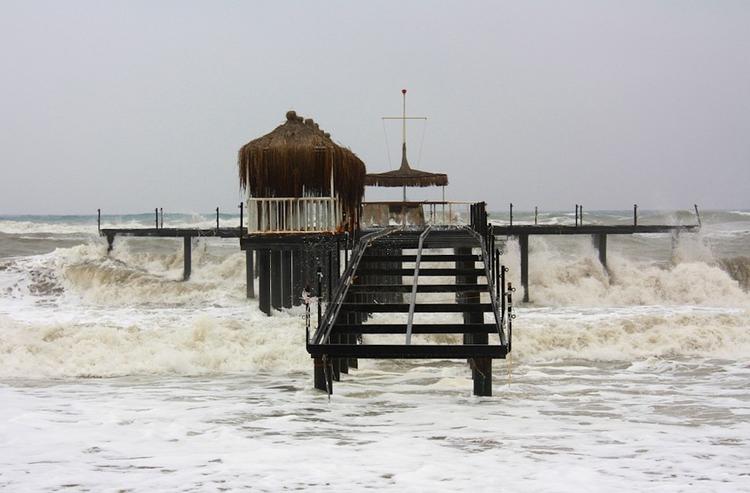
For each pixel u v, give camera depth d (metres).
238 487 7.95
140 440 9.99
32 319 24.20
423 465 8.77
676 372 17.73
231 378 16.48
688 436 10.44
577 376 17.17
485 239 19.73
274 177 24.53
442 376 16.89
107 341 19.52
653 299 33.16
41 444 9.74
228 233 37.31
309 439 10.11
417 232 24.67
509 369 17.59
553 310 28.69
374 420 11.45
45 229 68.50
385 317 24.94
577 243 50.06
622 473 8.48
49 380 16.31
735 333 22.14
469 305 14.34
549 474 8.41
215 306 29.20
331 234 23.88
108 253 38.06
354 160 26.33
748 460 9.08
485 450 9.52
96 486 7.98
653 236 52.00
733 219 67.44
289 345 19.06
